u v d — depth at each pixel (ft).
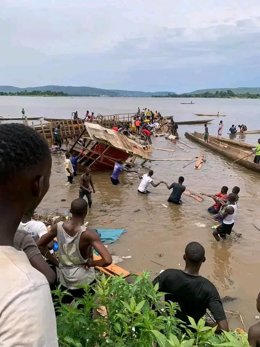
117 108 359.46
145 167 73.15
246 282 27.68
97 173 65.57
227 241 35.60
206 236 36.73
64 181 58.49
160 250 32.81
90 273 13.84
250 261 31.40
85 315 8.46
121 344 7.84
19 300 3.21
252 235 37.45
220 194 44.09
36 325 3.18
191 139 118.62
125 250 32.55
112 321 8.48
